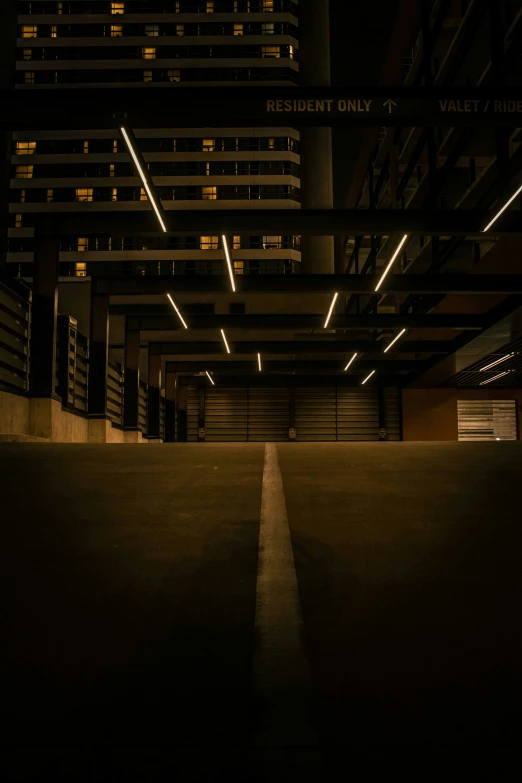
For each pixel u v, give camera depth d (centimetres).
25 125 1873
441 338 4431
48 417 2667
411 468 922
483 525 585
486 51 3191
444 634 355
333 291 3056
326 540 538
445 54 3741
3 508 657
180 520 608
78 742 254
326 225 2438
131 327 4028
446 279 3000
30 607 394
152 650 336
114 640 348
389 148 4919
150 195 2192
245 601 403
